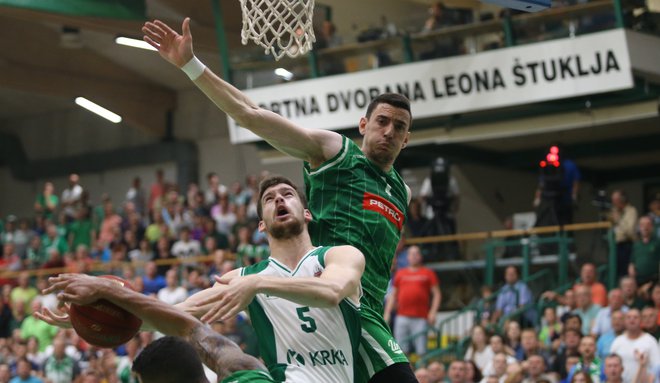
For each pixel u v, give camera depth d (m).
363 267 6.72
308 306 6.57
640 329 15.41
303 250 7.04
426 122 25.64
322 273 6.60
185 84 35.19
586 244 22.34
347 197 7.67
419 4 25.97
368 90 24.84
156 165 35.94
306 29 8.34
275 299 6.96
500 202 29.84
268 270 7.00
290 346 6.91
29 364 19.03
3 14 25.55
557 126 24.23
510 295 19.72
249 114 7.32
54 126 38.62
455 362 16.03
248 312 7.09
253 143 27.53
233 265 21.66
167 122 35.69
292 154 7.71
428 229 23.45
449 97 24.05
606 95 23.36
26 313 23.25
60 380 19.36
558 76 22.80
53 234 27.92
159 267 23.55
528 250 21.73
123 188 36.75
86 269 24.69
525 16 23.09
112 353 18.98
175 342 5.06
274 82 25.91
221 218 25.38
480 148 28.72
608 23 22.19
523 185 30.27
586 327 17.30
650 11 22.88
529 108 24.20
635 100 23.36
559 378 15.83
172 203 26.80
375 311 7.48
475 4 23.89
